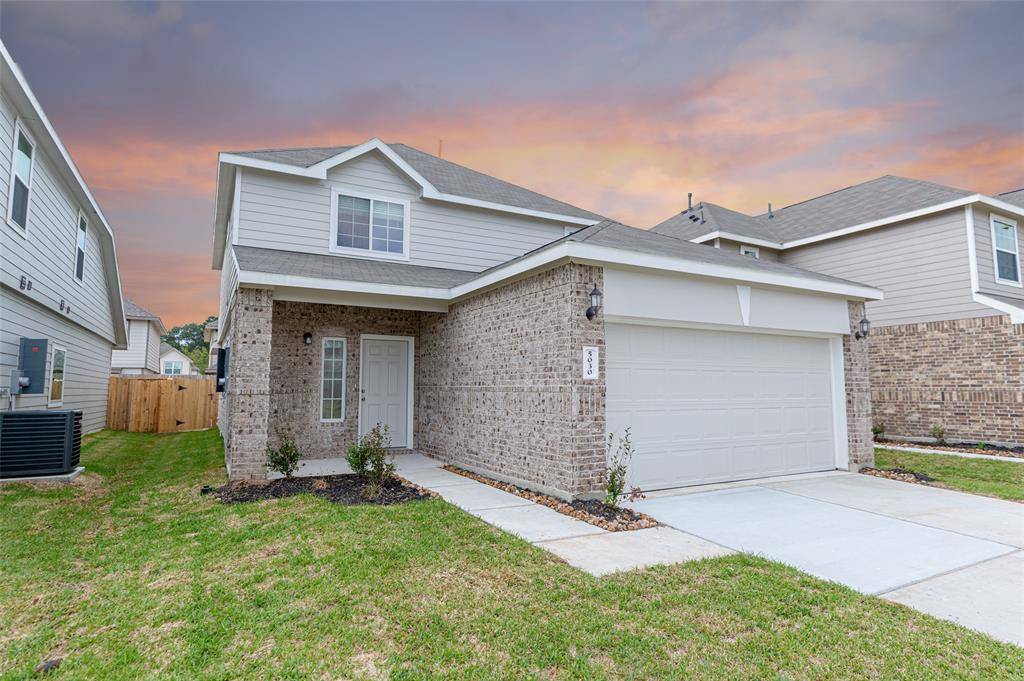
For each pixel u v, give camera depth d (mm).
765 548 5148
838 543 5316
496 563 4539
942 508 6770
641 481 7480
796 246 16750
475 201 12438
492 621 3521
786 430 9008
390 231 11828
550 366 7090
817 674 2961
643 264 7070
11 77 7512
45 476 7734
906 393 13672
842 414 9516
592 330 6879
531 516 6141
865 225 14766
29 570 4383
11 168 8047
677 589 4059
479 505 6641
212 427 18531
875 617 3635
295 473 8656
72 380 12758
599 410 6828
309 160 11109
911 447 12281
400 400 11469
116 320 17453
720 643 3279
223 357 14031
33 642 3252
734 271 7887
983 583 4301
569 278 6812
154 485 7875
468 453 9219
